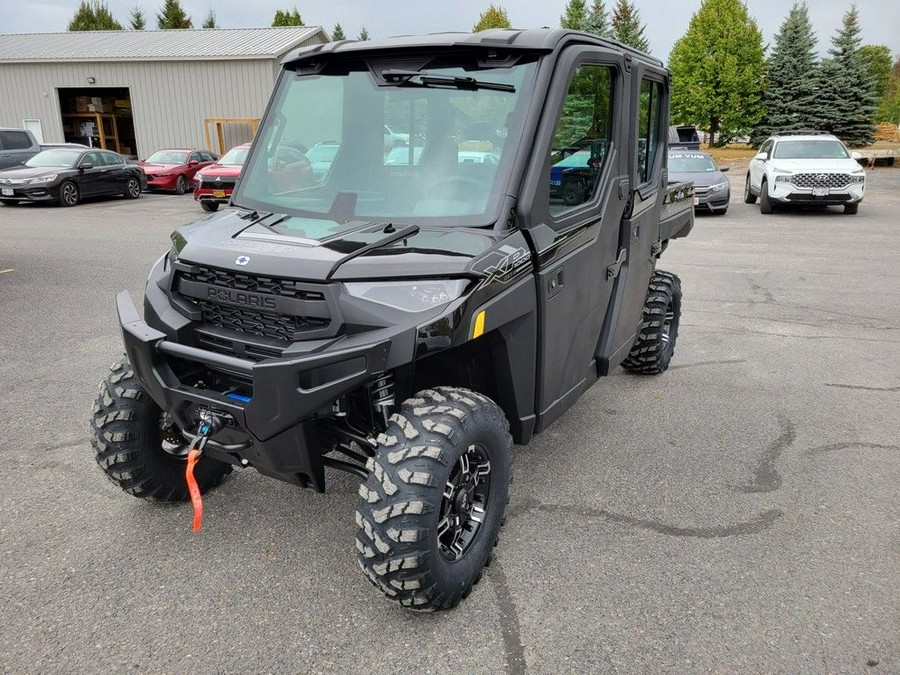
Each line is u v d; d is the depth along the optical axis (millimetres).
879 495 3957
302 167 3506
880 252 12039
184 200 21203
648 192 4625
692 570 3266
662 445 4609
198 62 29797
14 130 20625
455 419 2801
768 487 4055
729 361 6352
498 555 3377
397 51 3387
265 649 2760
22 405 5082
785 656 2725
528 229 3109
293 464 2889
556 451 4512
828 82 41156
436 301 2680
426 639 2820
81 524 3602
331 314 2658
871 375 5961
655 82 4637
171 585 3139
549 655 2736
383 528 2672
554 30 3340
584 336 3891
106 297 8344
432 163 3258
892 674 2631
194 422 3012
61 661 2686
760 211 18203
